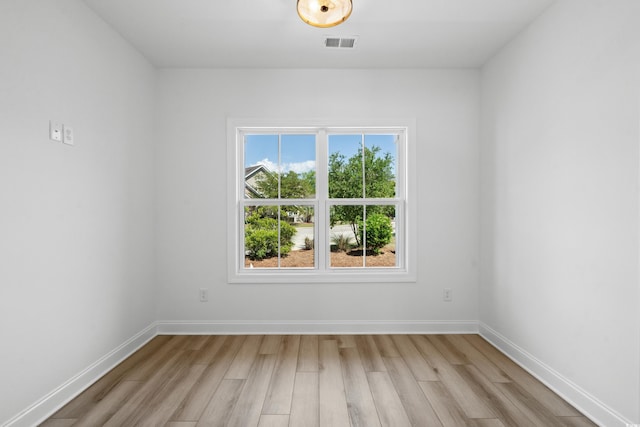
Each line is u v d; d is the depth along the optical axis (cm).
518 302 279
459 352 298
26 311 189
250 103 344
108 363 262
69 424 194
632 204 177
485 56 320
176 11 249
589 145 205
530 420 199
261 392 229
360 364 273
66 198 220
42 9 199
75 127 227
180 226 342
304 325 345
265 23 265
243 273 351
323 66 341
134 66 302
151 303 333
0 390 174
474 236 347
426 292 347
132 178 299
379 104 346
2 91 175
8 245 178
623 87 183
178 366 269
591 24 204
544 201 247
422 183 346
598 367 198
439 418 200
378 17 257
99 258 253
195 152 342
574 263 217
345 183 358
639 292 174
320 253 351
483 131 338
